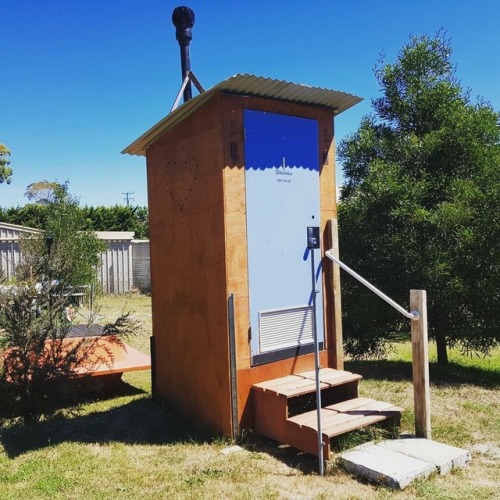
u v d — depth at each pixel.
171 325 5.62
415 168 7.57
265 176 4.97
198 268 5.10
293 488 3.76
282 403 4.49
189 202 5.21
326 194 5.44
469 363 8.66
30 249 5.95
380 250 7.36
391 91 8.02
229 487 3.81
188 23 5.85
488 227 6.71
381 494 3.60
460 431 4.92
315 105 5.35
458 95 7.81
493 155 7.37
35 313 5.67
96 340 6.28
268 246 4.98
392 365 8.16
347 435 4.42
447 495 3.57
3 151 32.62
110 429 5.23
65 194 14.53
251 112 4.89
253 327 4.85
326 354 5.41
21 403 5.66
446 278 6.86
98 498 3.68
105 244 15.70
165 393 5.81
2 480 4.02
